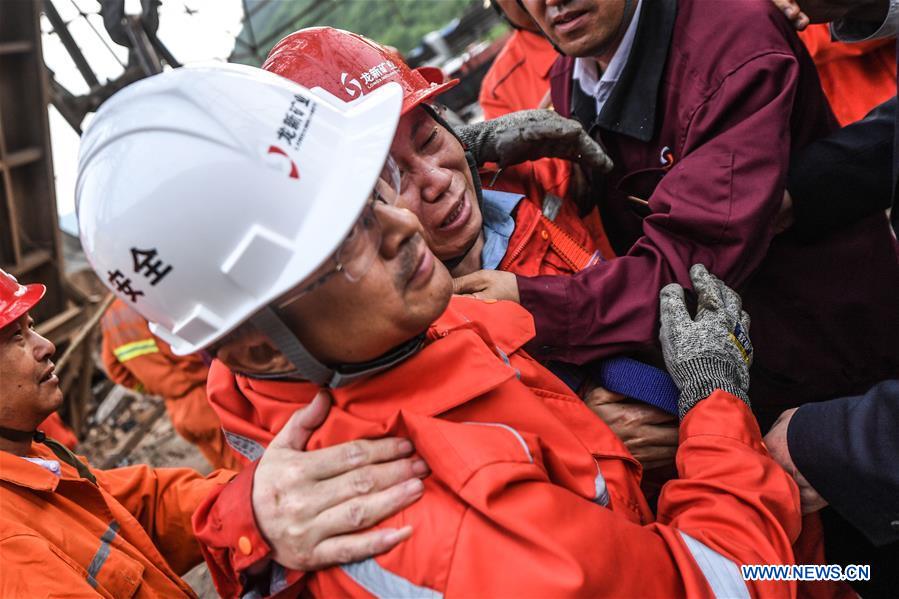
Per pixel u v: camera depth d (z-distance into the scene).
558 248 1.74
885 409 1.19
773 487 1.18
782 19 1.70
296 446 1.06
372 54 1.48
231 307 0.95
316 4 7.61
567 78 2.13
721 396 1.31
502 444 1.00
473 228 1.60
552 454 1.08
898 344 1.87
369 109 1.05
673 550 1.06
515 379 1.18
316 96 1.04
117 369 3.44
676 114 1.75
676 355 1.41
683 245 1.59
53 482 1.74
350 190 0.95
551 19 1.75
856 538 1.64
